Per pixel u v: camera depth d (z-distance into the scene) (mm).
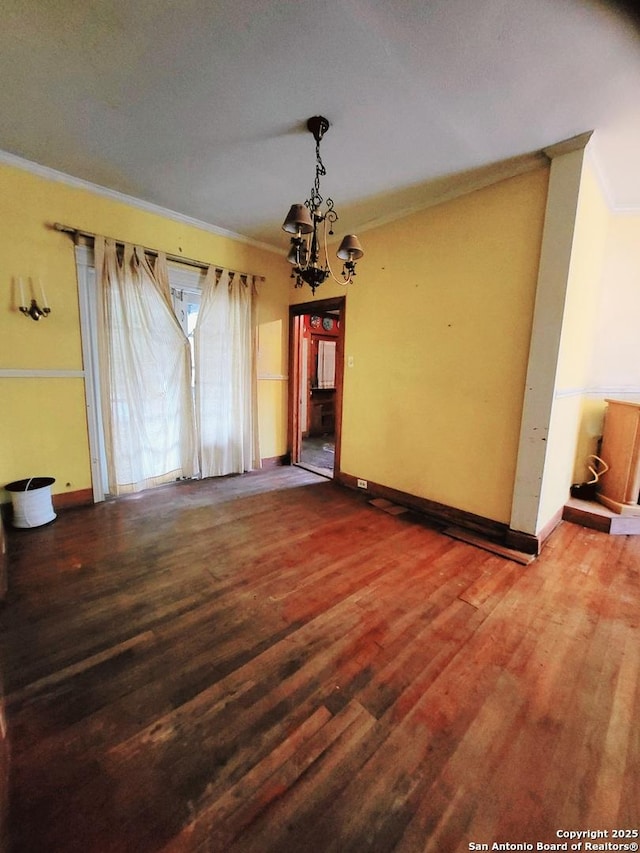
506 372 2613
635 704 1393
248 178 2748
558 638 1727
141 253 3229
